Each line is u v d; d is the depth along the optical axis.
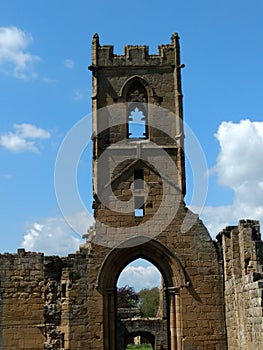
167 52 55.62
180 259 50.66
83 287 49.84
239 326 43.25
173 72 55.25
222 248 50.84
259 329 36.66
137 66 55.12
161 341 78.75
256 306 37.38
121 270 51.69
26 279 51.12
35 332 50.19
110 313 49.94
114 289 50.53
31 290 50.94
